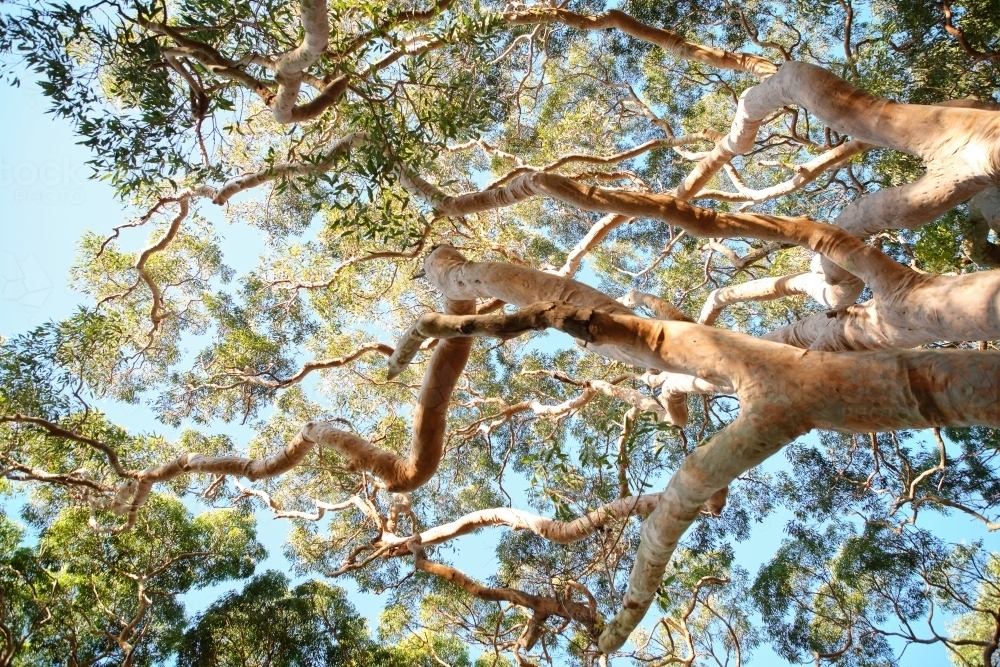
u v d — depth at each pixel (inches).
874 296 226.1
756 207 568.4
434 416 313.0
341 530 573.3
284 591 485.4
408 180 310.8
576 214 589.6
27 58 219.3
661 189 579.8
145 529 462.9
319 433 355.6
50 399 347.6
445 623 468.8
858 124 241.1
